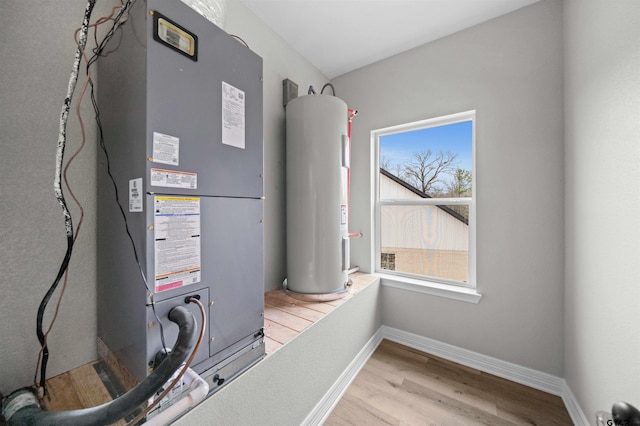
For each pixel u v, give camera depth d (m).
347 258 1.65
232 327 0.84
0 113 0.71
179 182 0.70
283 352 1.01
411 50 1.89
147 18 0.63
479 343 1.65
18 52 0.73
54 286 0.72
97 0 0.89
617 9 0.89
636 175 0.80
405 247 2.06
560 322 1.40
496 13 1.54
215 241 0.80
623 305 0.87
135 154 0.67
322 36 1.74
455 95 1.71
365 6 1.48
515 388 1.46
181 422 0.65
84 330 0.86
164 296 0.66
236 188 0.87
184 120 0.71
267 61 1.62
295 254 1.59
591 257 1.08
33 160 0.76
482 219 1.63
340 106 1.59
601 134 1.00
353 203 2.21
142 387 0.50
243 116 0.90
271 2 1.44
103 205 0.84
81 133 0.85
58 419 0.51
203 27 0.77
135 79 0.66
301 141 1.55
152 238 0.64
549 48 1.42
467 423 1.22
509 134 1.54
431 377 1.56
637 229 0.80
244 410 0.84
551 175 1.42
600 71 1.00
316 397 1.22
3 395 0.71
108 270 0.81
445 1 1.45
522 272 1.51
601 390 1.01
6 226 0.72
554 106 1.41
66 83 0.82
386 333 2.04
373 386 1.49
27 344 0.75
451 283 1.84
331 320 1.35
